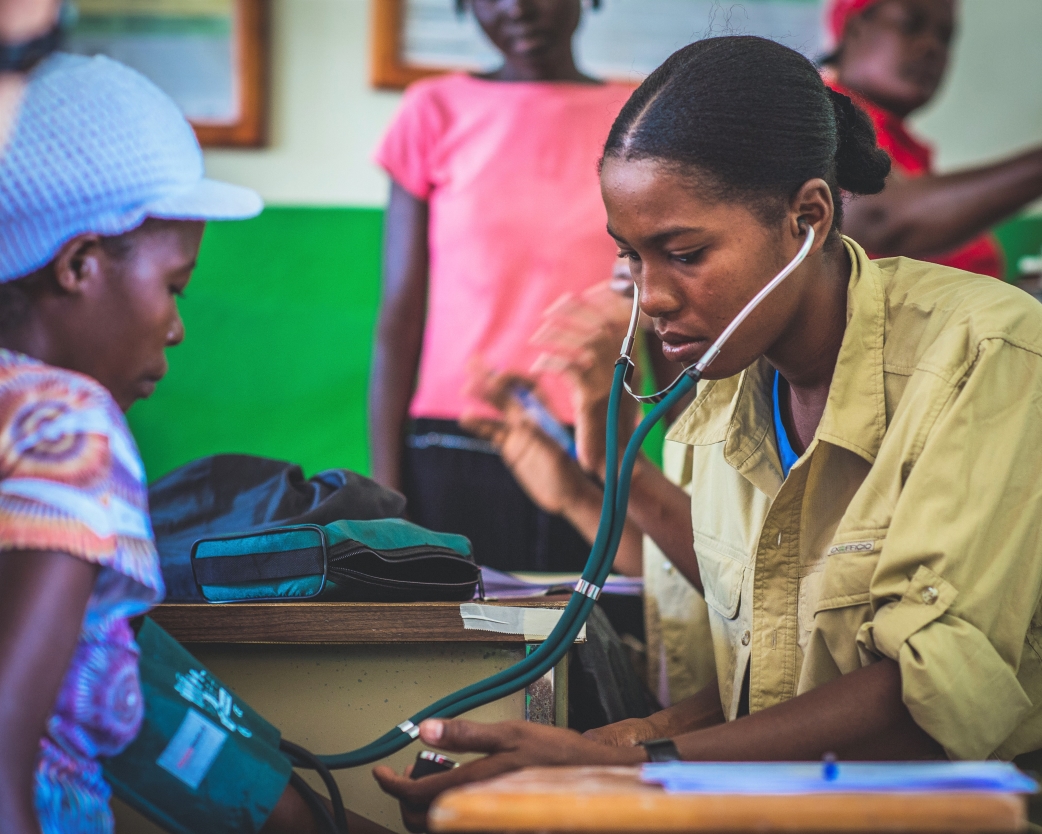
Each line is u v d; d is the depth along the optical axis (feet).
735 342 3.68
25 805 2.45
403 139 9.02
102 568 2.72
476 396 6.35
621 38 11.20
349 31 11.35
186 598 4.52
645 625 5.45
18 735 2.47
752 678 4.11
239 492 4.94
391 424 9.11
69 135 2.82
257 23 11.17
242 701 3.55
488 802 2.11
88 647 2.88
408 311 9.15
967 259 9.63
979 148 11.85
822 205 3.63
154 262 3.05
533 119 8.67
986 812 2.03
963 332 3.71
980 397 3.56
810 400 4.17
